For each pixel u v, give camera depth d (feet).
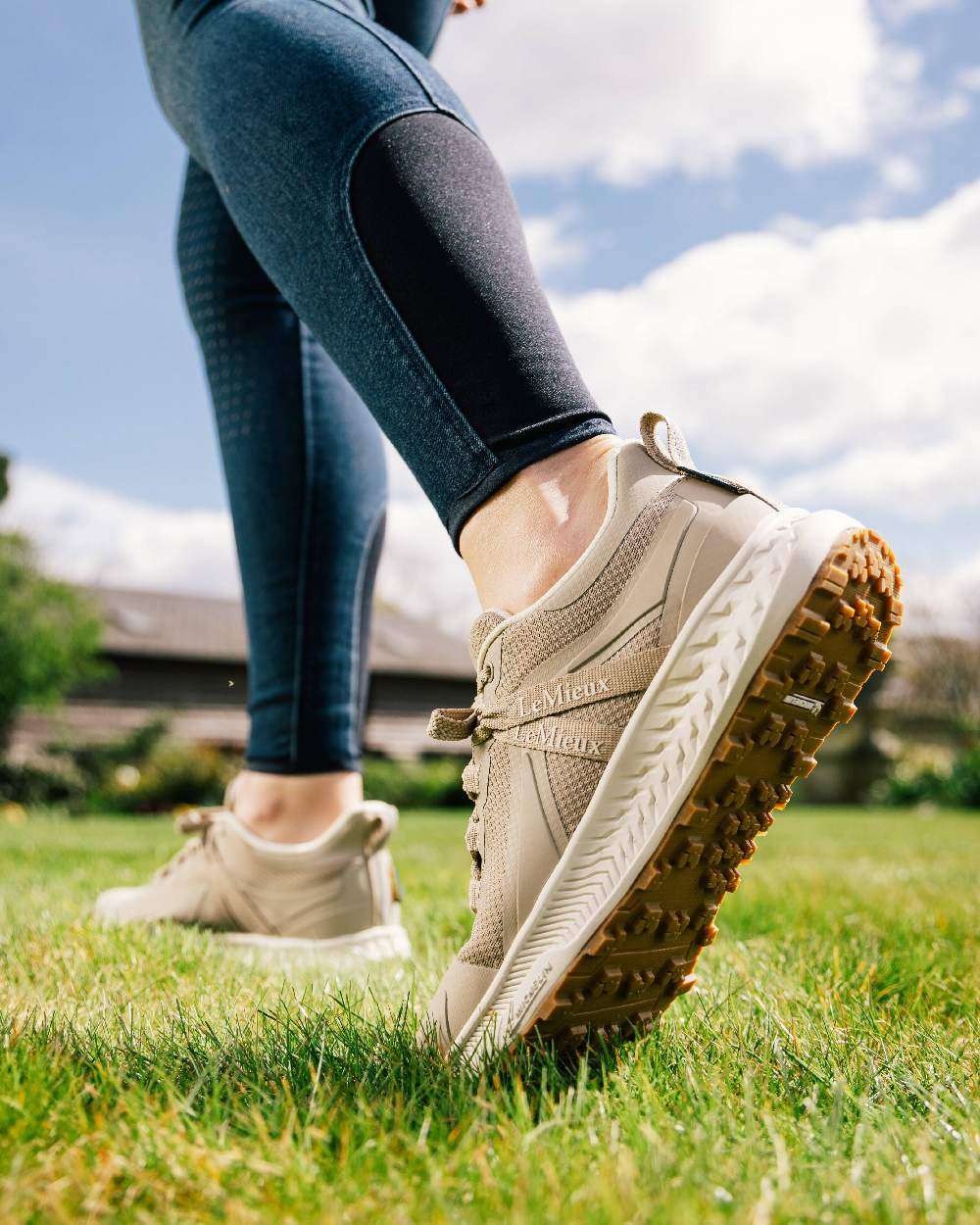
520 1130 2.66
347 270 3.76
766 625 3.10
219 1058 3.27
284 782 6.31
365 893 6.34
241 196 4.12
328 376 6.27
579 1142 2.62
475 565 3.74
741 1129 2.67
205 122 4.29
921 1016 4.29
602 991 3.29
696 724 3.19
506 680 3.56
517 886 3.42
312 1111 2.75
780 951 6.05
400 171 3.71
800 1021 3.91
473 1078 3.13
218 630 111.34
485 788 3.62
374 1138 2.65
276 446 6.07
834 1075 3.15
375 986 5.01
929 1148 2.55
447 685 115.75
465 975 3.50
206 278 6.16
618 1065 3.32
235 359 6.15
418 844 23.36
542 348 3.60
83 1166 2.42
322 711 6.31
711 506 3.39
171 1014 4.20
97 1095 2.87
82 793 77.82
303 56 4.00
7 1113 2.66
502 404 3.56
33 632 80.79
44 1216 2.16
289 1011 4.02
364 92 3.84
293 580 6.18
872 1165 2.43
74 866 13.71
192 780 75.20
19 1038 3.36
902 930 6.89
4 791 74.95
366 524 6.41
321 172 3.80
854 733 100.63
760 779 3.31
